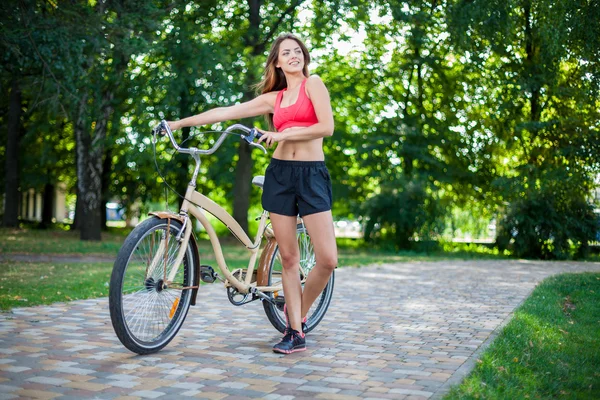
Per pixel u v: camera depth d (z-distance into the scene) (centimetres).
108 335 453
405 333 495
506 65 2005
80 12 1148
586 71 1177
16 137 2320
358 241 2373
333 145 2203
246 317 555
